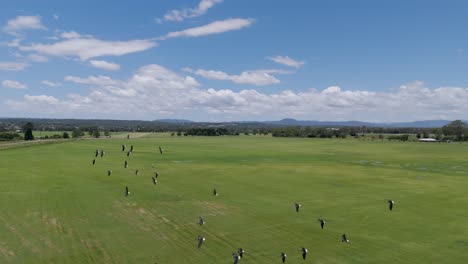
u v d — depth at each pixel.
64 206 54.91
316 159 124.06
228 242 41.03
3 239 40.78
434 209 55.88
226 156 129.38
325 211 54.19
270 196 64.12
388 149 170.25
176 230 44.72
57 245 39.38
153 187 69.94
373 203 59.44
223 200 60.56
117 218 49.28
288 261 36.44
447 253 38.75
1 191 64.25
